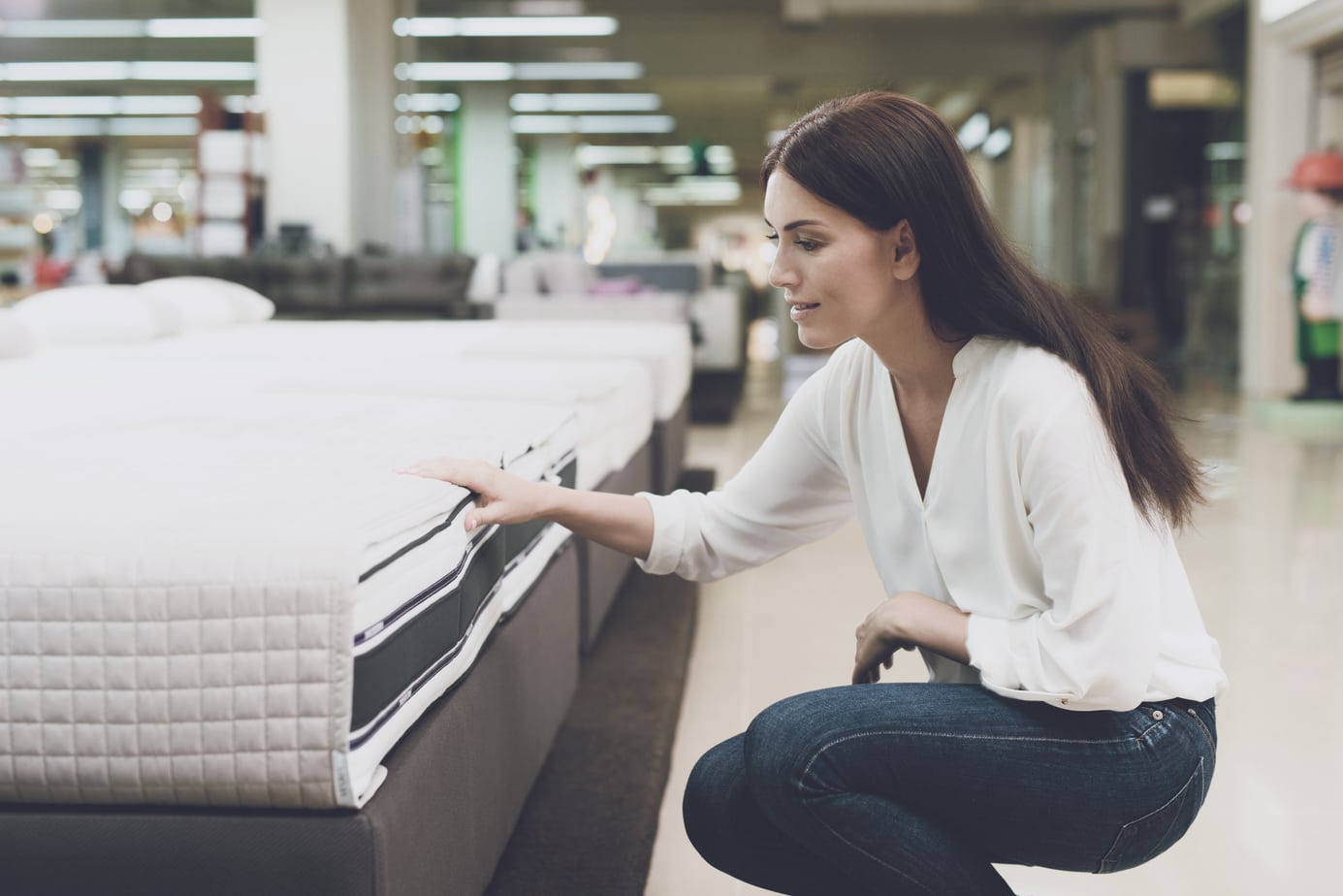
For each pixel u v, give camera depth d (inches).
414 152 439.2
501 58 622.8
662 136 959.0
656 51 624.7
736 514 55.0
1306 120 358.9
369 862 34.8
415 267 313.9
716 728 91.1
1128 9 540.4
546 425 67.6
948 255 42.4
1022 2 535.2
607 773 73.7
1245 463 225.3
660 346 138.3
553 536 69.2
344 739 34.6
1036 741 42.8
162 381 100.3
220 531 35.7
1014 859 45.8
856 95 44.3
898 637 46.2
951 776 43.1
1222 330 460.4
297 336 162.4
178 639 34.7
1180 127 578.6
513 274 308.3
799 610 126.9
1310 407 327.9
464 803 45.2
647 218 1339.8
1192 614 45.5
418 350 135.7
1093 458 41.3
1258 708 95.8
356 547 34.9
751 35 626.2
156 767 35.1
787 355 515.5
